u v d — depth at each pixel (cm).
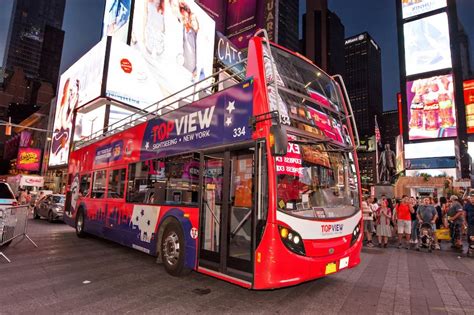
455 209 1152
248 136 518
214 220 571
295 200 491
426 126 5962
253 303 498
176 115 723
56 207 1698
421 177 3244
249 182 516
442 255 1005
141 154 832
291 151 509
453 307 498
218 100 604
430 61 6138
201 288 572
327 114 613
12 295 516
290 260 454
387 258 938
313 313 460
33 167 6338
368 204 1272
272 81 532
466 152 8119
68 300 496
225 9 11100
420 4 6400
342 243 528
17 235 927
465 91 8525
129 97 3159
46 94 17088
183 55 4297
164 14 4016
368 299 530
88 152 1189
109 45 3095
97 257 831
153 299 508
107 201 973
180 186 663
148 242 737
